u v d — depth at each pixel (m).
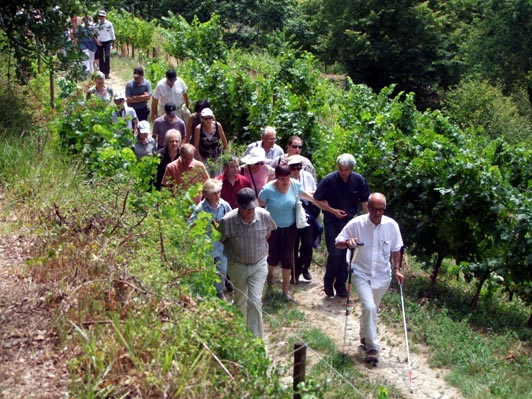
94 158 9.50
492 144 11.07
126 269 6.10
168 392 4.90
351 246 7.88
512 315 9.88
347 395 6.92
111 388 4.90
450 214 10.09
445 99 41.56
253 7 43.91
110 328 5.52
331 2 46.06
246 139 15.22
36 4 10.90
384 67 45.97
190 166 8.85
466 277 10.17
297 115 13.83
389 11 44.22
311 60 18.25
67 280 6.20
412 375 7.64
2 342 5.41
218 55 24.03
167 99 12.98
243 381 5.09
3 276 6.37
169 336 5.36
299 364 5.72
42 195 8.15
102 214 7.30
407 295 9.99
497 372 7.73
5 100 11.50
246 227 7.40
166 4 43.12
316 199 9.31
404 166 10.98
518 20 43.38
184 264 6.40
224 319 5.56
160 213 7.31
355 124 12.92
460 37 46.88
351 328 8.68
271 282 9.64
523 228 9.35
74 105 10.43
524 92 43.84
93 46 18.20
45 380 5.03
